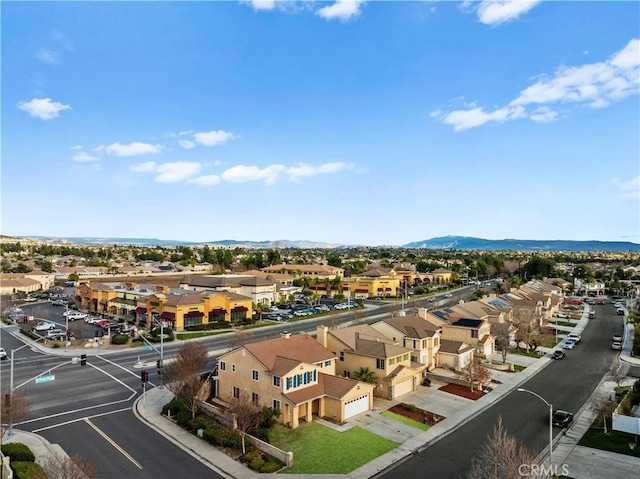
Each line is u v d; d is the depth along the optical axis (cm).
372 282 14975
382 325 6359
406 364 5481
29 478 2950
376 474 3284
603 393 5297
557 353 7094
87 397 4778
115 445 3634
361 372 5188
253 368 4547
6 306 10725
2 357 6469
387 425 4212
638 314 10850
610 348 7812
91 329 8906
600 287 16500
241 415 3691
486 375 5444
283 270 18288
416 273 19275
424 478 3228
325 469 3334
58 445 3591
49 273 17138
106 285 11638
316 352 4991
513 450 2964
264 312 11162
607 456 3619
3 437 3691
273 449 3500
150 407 4497
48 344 7488
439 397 5094
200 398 4594
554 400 5047
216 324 9269
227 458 3472
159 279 17900
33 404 4538
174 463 3359
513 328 7888
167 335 7856
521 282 17988
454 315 7769
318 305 12594
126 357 6638
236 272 19512
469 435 4016
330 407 4381
